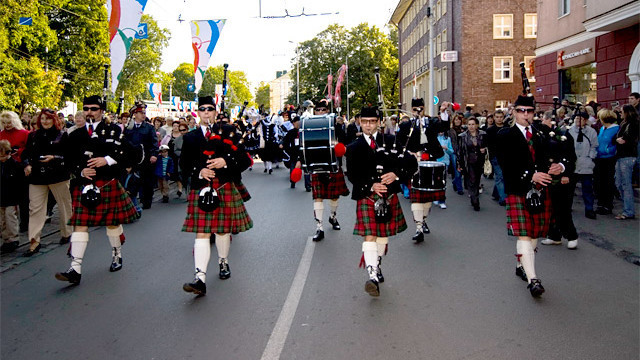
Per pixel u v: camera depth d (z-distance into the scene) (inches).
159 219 335.6
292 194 434.0
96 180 204.4
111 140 204.8
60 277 191.3
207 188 180.2
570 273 200.8
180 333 149.2
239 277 202.2
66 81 1316.4
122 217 210.2
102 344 143.1
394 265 215.3
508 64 1182.9
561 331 145.6
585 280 191.9
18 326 157.6
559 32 660.1
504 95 1182.3
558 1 661.3
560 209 236.4
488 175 490.3
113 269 215.5
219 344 141.1
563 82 667.4
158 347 140.3
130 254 243.1
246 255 235.8
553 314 158.2
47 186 256.4
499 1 1170.6
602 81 558.3
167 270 215.0
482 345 137.1
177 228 304.3
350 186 461.1
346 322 154.3
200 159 185.2
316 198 265.6
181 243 264.8
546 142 181.5
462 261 219.3
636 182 390.9
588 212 305.1
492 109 1182.3
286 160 590.9
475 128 343.3
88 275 209.8
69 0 1268.5
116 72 347.3
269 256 233.0
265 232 285.1
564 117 365.4
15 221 256.5
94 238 282.7
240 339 143.9
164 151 403.2
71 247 198.5
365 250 179.5
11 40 973.2
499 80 1182.3
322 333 146.6
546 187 184.9
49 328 155.5
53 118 250.4
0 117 268.1
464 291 180.5
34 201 249.9
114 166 207.0
